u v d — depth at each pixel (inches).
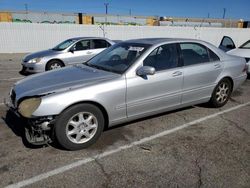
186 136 159.2
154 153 138.2
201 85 188.1
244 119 189.2
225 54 209.9
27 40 746.2
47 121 128.8
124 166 125.6
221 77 200.5
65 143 135.7
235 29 985.5
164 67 167.2
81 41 383.9
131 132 163.3
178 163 128.5
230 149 143.3
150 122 179.2
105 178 116.1
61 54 364.8
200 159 132.4
